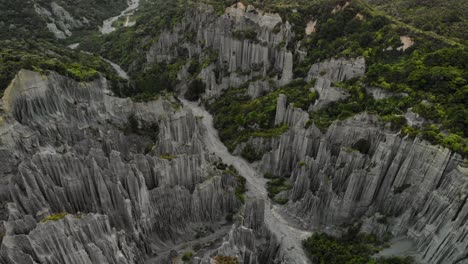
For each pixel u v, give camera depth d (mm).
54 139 58094
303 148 64062
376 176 50656
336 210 53625
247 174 68688
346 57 73125
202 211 57625
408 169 49188
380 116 56656
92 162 47938
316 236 52344
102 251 41562
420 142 48062
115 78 87188
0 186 44562
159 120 73938
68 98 66312
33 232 37938
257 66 93250
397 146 50625
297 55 87562
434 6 92875
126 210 48531
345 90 67750
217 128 84938
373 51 73188
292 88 80750
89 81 71375
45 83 61531
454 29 78125
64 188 47219
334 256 48250
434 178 46188
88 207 48656
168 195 55000
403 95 58844
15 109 56594
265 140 71688
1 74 58406
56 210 46062
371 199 52094
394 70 63969
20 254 36625
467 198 41562
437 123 50469
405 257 44750
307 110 71938
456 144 44781
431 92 56594
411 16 89625
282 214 58188
